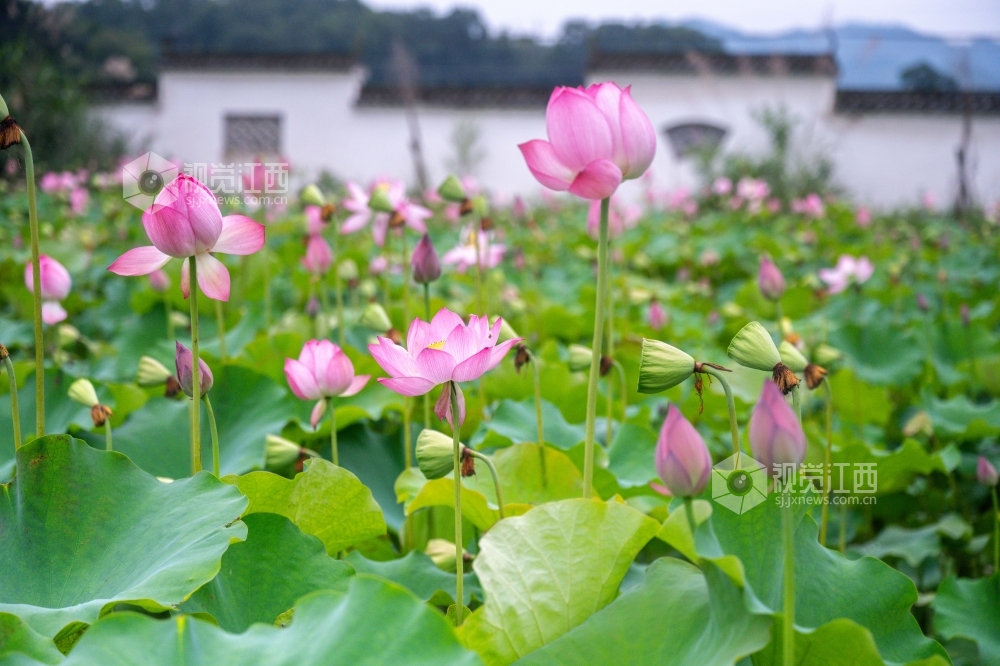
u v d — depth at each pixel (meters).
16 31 12.45
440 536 2.17
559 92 1.42
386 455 2.46
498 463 2.06
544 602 1.34
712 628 1.21
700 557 1.14
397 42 20.83
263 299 4.55
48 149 11.34
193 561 1.29
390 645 1.03
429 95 19.78
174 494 1.46
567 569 1.37
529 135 19.69
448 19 36.00
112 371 3.46
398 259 4.49
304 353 1.89
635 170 1.46
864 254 7.36
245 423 2.35
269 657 1.03
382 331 2.42
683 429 1.15
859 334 4.14
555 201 11.88
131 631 1.04
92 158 11.80
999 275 6.41
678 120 19.27
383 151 19.72
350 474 1.62
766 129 16.62
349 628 1.04
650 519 1.39
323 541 1.71
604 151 1.43
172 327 3.75
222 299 1.55
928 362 4.06
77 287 5.29
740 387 3.21
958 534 2.46
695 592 1.30
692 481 1.15
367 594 1.06
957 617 1.88
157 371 2.13
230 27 33.75
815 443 2.58
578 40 35.78
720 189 11.02
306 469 1.61
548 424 2.47
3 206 8.31
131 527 1.43
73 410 2.36
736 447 1.38
